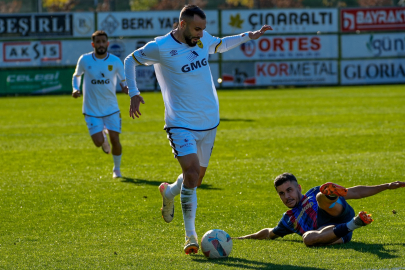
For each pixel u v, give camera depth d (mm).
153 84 116250
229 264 15266
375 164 32188
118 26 115188
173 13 115562
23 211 22812
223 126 54219
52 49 114500
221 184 27922
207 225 20125
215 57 117875
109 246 17547
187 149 17031
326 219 16828
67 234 19156
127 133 51281
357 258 15359
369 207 22203
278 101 84688
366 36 118562
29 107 83875
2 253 16859
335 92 102438
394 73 119500
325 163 33188
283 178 17188
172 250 17016
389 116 59156
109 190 27078
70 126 57719
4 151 41188
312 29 118000
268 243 17500
